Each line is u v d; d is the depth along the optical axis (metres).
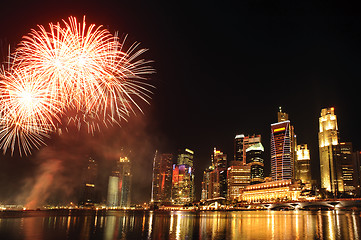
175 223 113.12
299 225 100.19
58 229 75.88
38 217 128.88
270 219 142.75
